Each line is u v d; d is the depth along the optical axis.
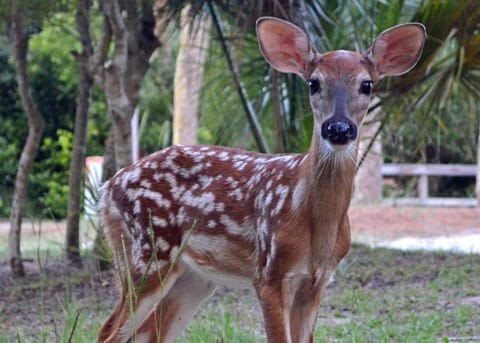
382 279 13.12
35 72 25.02
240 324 10.21
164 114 26.05
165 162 8.03
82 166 14.18
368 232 20.56
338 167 6.98
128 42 12.96
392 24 11.99
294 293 7.33
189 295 8.26
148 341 8.09
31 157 13.58
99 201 8.34
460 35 11.89
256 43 13.50
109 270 12.78
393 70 7.54
